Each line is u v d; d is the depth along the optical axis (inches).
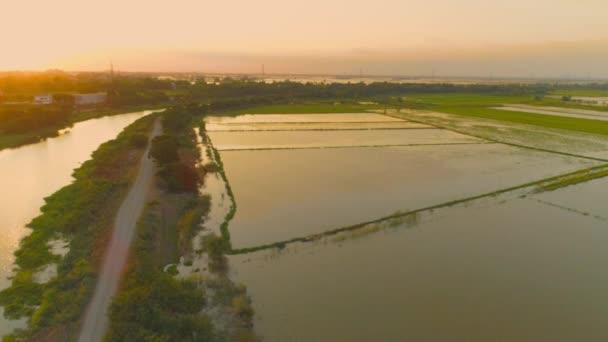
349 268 1056.2
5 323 807.7
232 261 1076.5
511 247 1197.7
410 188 1716.3
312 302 904.9
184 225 1261.1
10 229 1273.4
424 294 948.6
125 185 1656.0
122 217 1304.1
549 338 808.9
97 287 899.4
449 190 1701.5
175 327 749.3
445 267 1073.5
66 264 1007.0
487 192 1678.2
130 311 761.0
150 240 1155.9
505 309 900.0
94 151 2326.5
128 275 919.7
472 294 954.7
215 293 917.2
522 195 1653.5
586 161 2251.5
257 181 1770.4
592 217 1435.8
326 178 1833.2
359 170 1982.0
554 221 1397.6
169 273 994.7
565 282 1015.0
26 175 1877.5
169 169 1658.5
